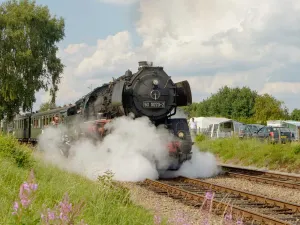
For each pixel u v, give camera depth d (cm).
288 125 4356
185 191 1170
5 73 4059
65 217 443
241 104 8531
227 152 2402
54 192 880
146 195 1158
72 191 884
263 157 2097
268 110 6969
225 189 1253
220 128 4591
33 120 3194
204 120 4809
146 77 1628
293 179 1603
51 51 4312
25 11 4131
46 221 441
